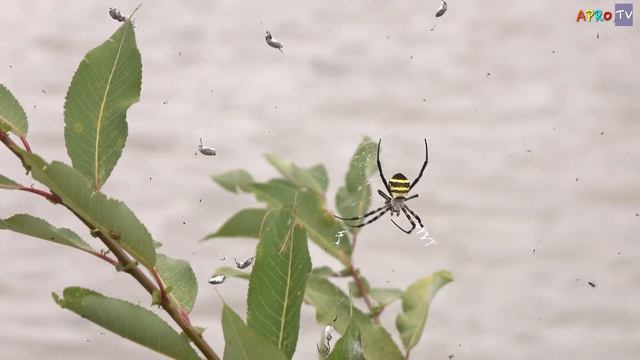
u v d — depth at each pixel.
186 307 0.86
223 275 0.93
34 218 0.84
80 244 0.84
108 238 0.84
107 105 0.85
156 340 0.82
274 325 0.82
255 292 0.82
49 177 0.82
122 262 0.84
